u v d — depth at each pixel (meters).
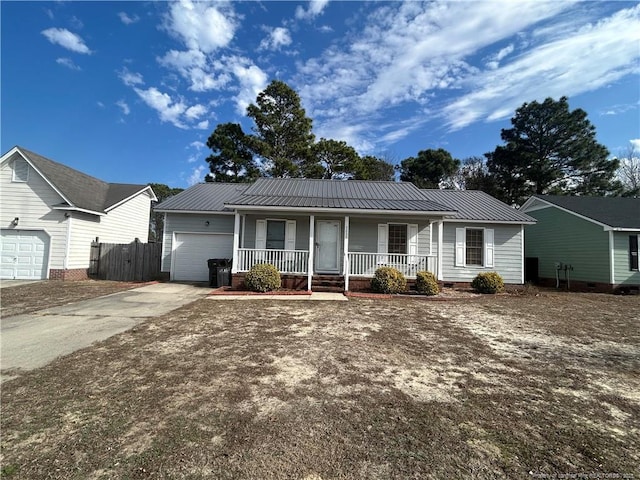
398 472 2.31
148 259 15.45
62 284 12.42
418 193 14.77
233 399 3.40
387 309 8.49
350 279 11.80
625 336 6.23
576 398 3.58
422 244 13.56
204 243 14.74
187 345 5.22
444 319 7.45
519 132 30.20
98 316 7.24
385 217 12.34
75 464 2.34
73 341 5.39
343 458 2.46
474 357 4.88
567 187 28.80
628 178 32.50
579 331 6.57
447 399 3.49
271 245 13.41
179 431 2.79
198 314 7.53
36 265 13.77
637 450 2.64
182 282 13.78
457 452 2.56
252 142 24.50
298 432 2.80
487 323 7.14
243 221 13.21
